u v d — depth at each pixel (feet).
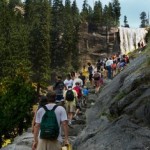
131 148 33.47
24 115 88.07
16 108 87.45
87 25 444.14
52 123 27.50
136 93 41.98
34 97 93.20
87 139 41.24
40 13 327.47
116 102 44.57
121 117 39.22
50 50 337.11
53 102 28.53
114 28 438.40
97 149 35.63
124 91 45.75
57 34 349.82
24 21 357.41
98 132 41.01
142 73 46.68
